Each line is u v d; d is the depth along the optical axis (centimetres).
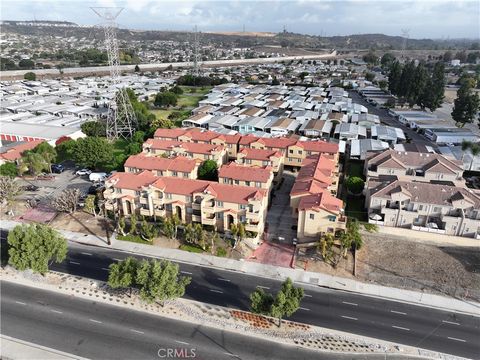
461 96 15350
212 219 7781
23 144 11875
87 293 6238
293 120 15975
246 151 10400
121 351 5103
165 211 8162
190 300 6116
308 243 7462
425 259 7094
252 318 5759
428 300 6197
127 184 8244
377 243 7556
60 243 6469
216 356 5056
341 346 5262
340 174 10750
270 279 6662
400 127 16038
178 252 7388
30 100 19262
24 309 5856
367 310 5966
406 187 8081
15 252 6184
